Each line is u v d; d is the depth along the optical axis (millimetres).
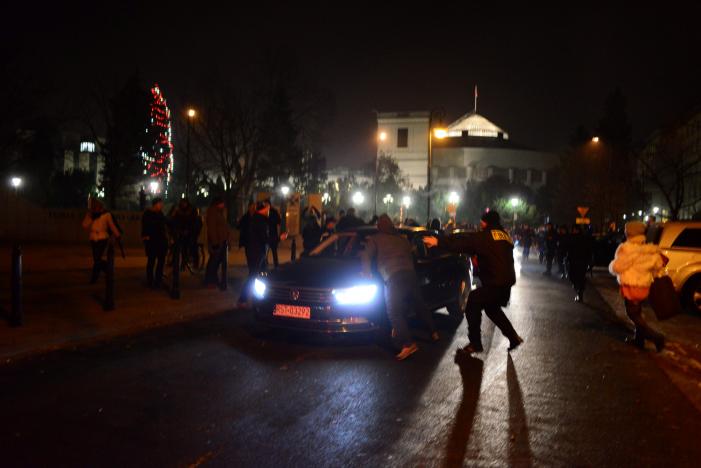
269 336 8750
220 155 36844
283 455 4418
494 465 4344
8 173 45344
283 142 39125
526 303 13703
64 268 16156
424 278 9273
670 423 5375
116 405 5500
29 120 32188
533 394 6184
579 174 56531
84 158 66000
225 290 13094
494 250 7730
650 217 34250
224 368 6906
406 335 7523
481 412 5559
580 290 14125
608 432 5105
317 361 7348
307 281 8070
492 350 8320
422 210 75812
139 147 40250
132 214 28312
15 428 4867
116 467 4141
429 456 4477
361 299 7852
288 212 27359
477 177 103000
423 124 95250
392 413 5457
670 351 8547
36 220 28359
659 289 8352
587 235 14336
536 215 77438
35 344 7547
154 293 12164
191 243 16406
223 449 4508
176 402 5629
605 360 7863
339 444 4664
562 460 4473
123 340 8320
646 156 41281
